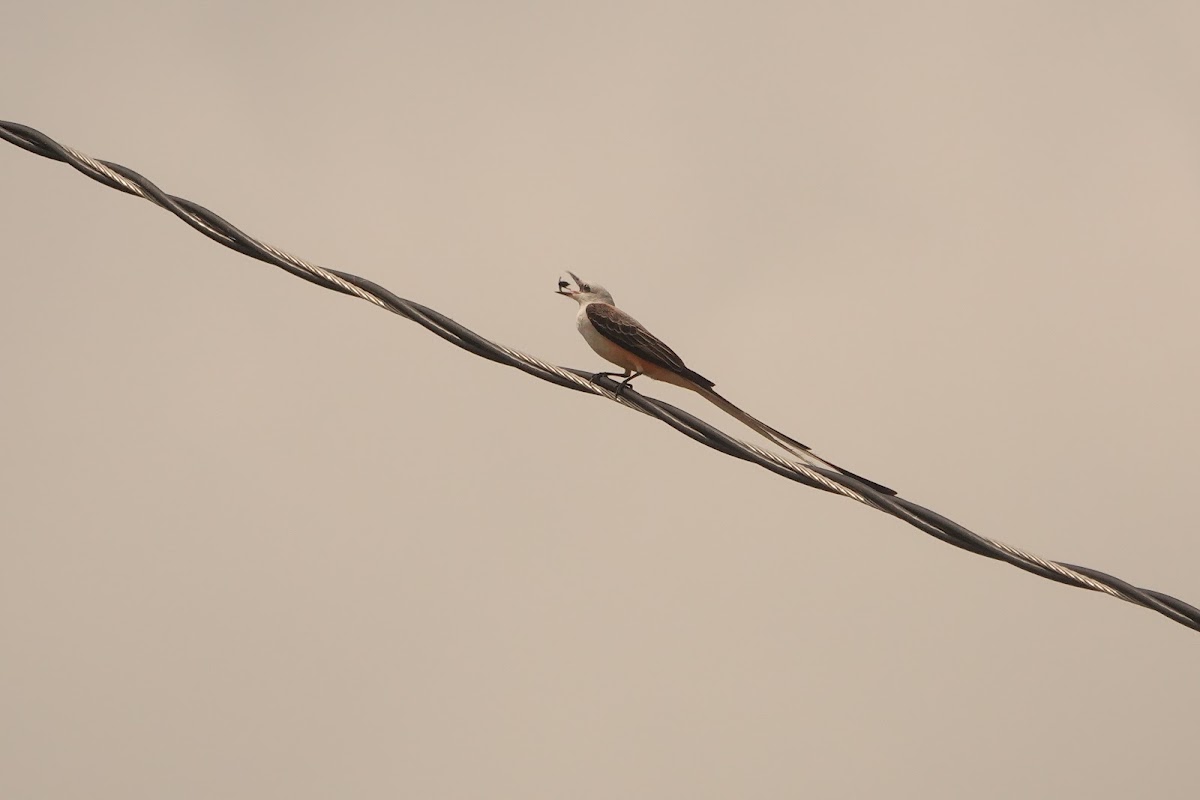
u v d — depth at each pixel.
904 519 10.72
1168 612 10.66
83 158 10.48
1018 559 10.56
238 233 10.56
